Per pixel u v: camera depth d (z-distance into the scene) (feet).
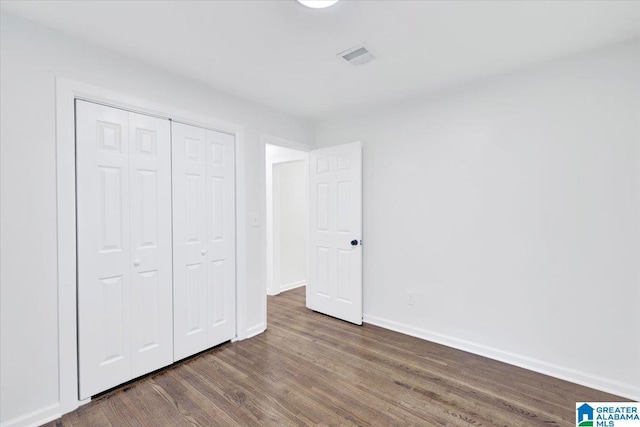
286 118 10.79
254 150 9.62
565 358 6.97
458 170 8.52
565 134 6.94
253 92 8.82
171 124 7.60
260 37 6.02
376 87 8.53
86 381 6.12
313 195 11.79
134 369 6.88
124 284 6.72
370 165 10.44
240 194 9.16
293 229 15.75
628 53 6.23
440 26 5.68
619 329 6.37
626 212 6.28
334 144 11.48
